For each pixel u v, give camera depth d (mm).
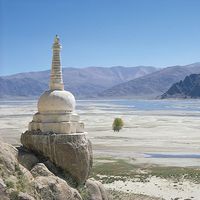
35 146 25141
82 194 24859
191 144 103500
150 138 114812
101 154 87250
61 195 22203
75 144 25078
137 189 53625
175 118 187750
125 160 79750
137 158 82438
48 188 21906
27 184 21234
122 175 64188
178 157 84562
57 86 26391
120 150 93188
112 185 55844
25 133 25969
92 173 64875
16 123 157125
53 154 24781
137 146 99375
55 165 24891
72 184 24812
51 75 26625
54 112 25484
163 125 152625
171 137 117312
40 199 21297
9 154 22594
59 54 26844
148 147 97875
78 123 25969
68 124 25375
